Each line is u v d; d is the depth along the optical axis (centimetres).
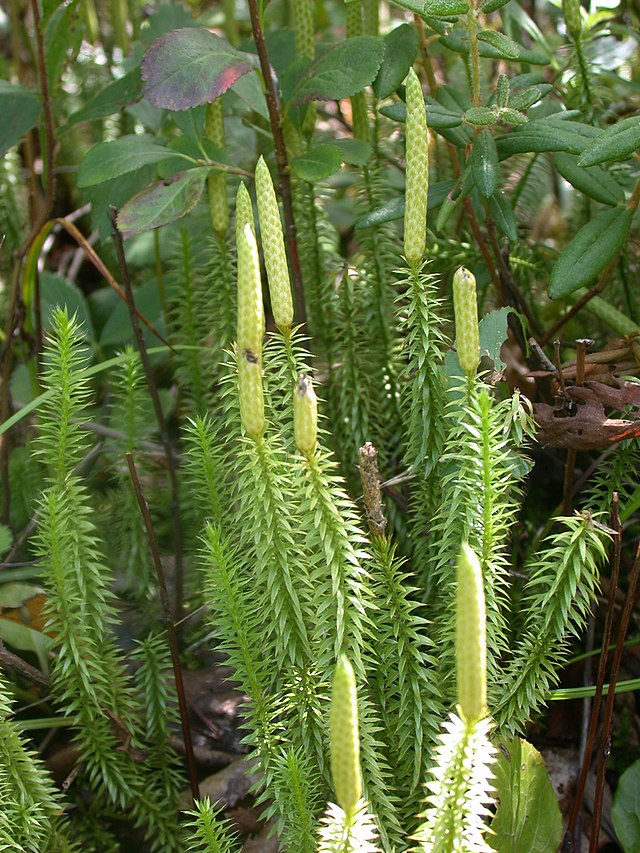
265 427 23
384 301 33
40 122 35
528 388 34
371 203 34
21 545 31
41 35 33
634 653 31
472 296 23
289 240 32
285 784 24
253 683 24
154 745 28
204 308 34
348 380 31
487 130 29
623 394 28
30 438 36
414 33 32
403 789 25
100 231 35
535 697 25
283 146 31
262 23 31
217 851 23
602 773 25
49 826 25
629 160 36
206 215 39
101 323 44
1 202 42
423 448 26
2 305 40
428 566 27
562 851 27
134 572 31
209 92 30
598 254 30
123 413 33
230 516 27
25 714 30
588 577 23
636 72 43
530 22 38
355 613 23
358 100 34
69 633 26
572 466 29
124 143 31
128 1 50
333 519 23
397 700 25
